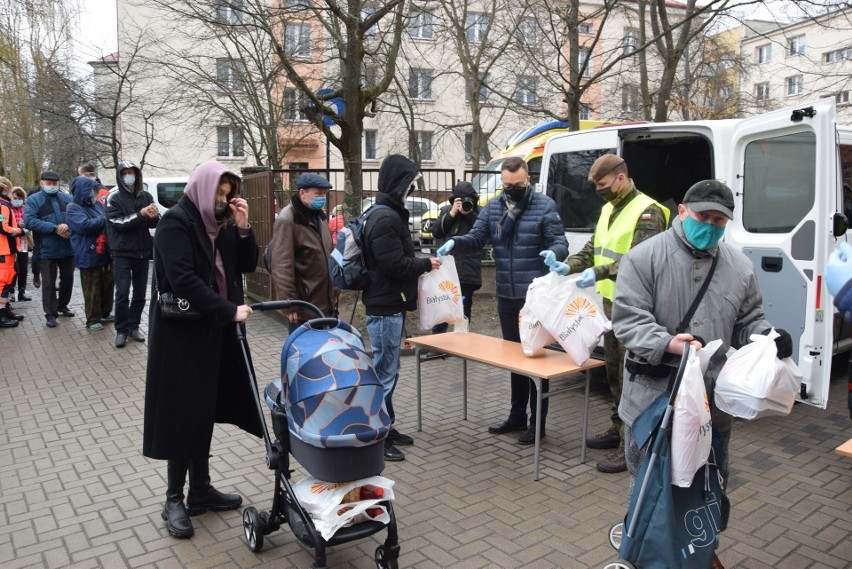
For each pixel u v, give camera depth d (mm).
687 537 2543
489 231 4953
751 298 2809
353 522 2975
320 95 8492
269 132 14953
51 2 18188
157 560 3230
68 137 19453
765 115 4844
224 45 14297
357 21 7949
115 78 18781
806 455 4582
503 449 4691
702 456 2498
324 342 3023
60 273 9344
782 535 3482
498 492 3992
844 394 6035
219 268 3445
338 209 9359
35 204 8672
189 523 3463
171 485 3504
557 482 4129
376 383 2930
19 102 19078
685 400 2455
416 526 3580
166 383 3289
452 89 24812
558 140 6559
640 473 2650
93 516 3691
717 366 2668
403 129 22938
